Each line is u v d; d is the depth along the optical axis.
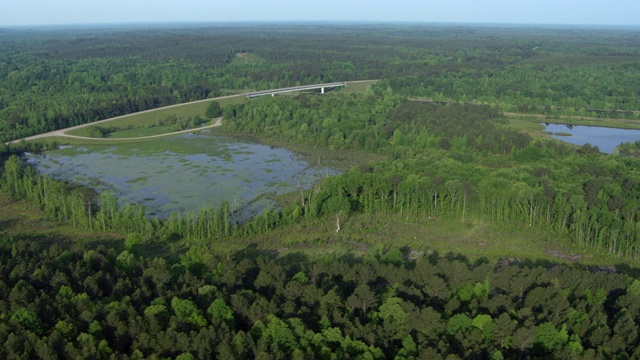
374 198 193.00
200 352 91.69
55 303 105.31
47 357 89.88
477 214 185.25
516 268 123.50
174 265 130.38
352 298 110.00
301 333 98.00
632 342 96.81
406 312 105.44
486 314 103.50
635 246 154.25
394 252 143.25
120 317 101.75
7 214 191.12
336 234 172.75
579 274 122.44
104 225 175.75
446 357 88.31
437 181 187.38
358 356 90.88
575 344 95.00
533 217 177.50
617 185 187.00
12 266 126.12
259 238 170.12
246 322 106.75
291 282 114.19
